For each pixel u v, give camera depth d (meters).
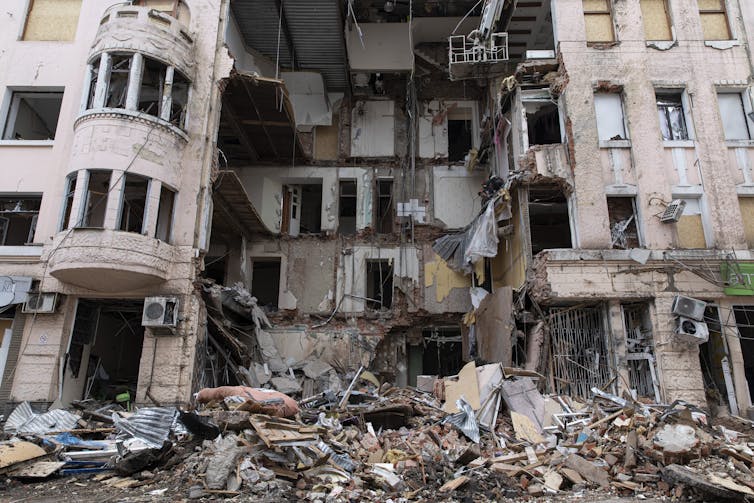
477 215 19.64
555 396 12.52
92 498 7.35
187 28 15.72
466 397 11.73
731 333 14.07
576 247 14.87
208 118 15.10
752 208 15.23
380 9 21.42
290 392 15.34
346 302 19.56
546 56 16.44
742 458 9.06
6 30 15.73
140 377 13.22
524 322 14.62
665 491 8.03
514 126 16.84
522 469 8.67
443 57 22.50
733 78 15.94
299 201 21.88
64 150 14.71
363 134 21.69
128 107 13.57
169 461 8.70
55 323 13.64
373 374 18.34
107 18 14.65
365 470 8.32
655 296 14.14
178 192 14.40
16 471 8.31
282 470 7.99
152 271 13.19
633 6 16.52
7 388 13.21
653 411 11.66
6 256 13.95
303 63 20.45
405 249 20.14
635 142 15.41
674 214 14.32
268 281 22.33
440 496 7.55
